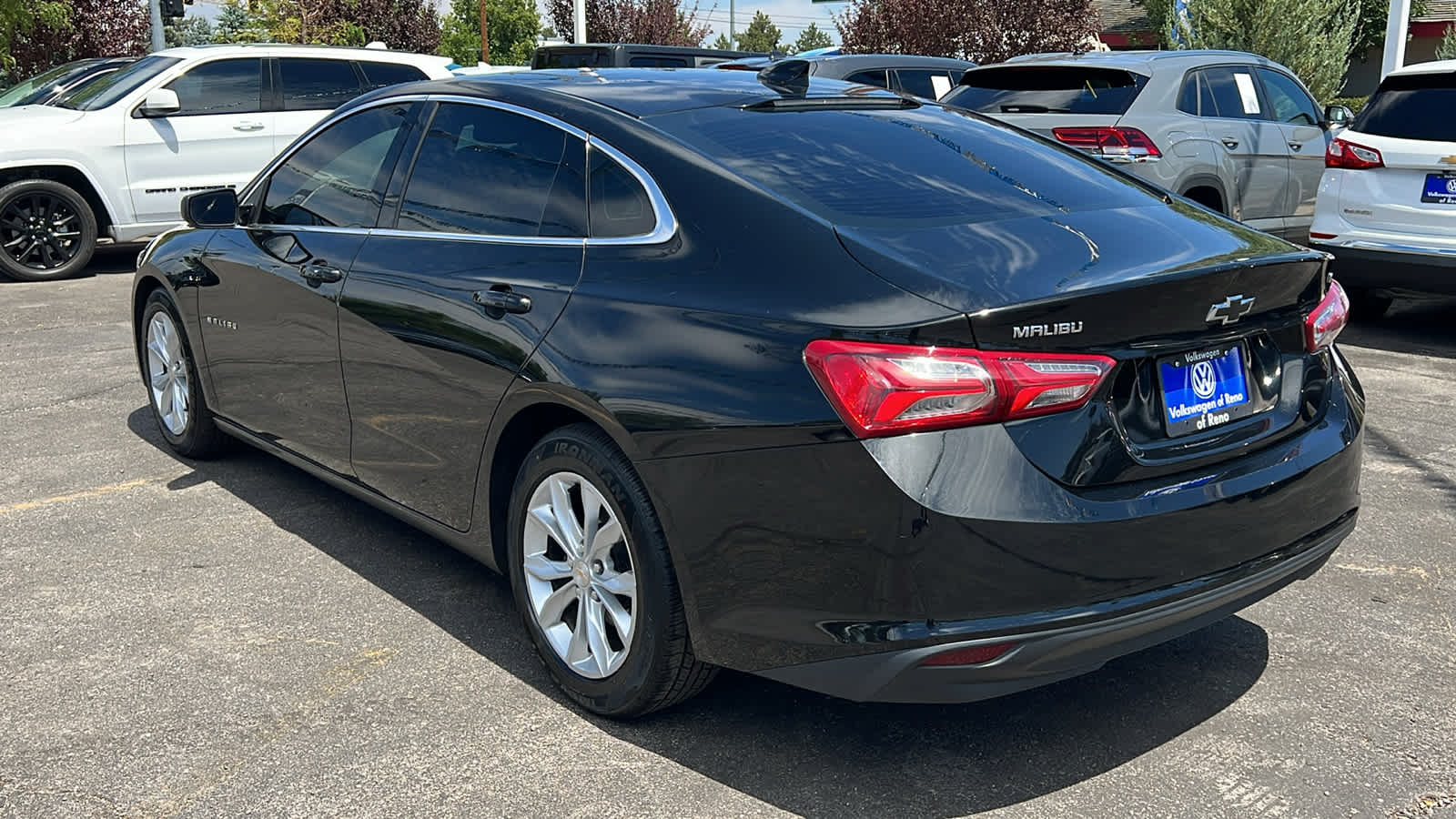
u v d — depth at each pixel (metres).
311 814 2.71
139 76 10.68
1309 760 2.96
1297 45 20.36
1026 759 2.96
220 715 3.14
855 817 2.72
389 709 3.18
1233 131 8.51
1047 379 2.53
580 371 2.98
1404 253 7.49
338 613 3.76
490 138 3.62
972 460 2.49
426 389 3.55
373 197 3.97
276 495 4.83
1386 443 5.60
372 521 4.57
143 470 5.14
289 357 4.21
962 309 2.49
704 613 2.81
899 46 19.83
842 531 2.55
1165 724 3.13
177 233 5.14
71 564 4.12
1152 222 3.10
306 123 11.01
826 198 2.98
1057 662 2.59
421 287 3.55
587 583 3.12
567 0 28.34
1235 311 2.84
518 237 3.38
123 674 3.35
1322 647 3.57
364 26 28.09
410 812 2.72
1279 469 2.91
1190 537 2.69
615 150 3.24
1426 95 7.53
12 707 3.17
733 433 2.66
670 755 2.96
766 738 3.05
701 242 2.95
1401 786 2.84
